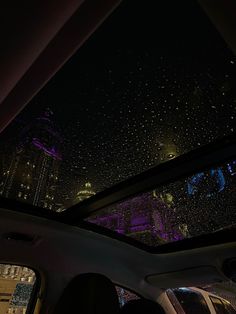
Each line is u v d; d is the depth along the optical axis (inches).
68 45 50.9
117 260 135.5
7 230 103.7
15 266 119.1
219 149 84.0
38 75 54.5
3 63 48.9
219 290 160.2
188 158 88.8
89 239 118.6
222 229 118.0
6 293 119.3
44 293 121.7
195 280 143.0
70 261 126.1
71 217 109.3
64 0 43.0
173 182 99.2
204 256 127.2
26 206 101.2
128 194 103.1
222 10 44.3
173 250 131.8
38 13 43.6
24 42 46.9
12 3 41.6
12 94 57.2
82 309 79.3
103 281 86.4
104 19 49.1
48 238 111.5
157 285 150.3
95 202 104.2
